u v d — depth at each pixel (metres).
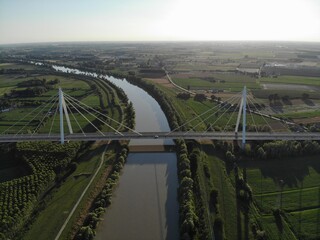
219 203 125.75
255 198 128.88
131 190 141.12
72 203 128.00
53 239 108.19
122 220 120.38
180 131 199.00
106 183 140.50
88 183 142.50
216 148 175.50
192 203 124.88
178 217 122.69
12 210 119.75
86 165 159.75
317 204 124.31
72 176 149.75
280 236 107.25
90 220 116.50
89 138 179.88
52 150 169.50
